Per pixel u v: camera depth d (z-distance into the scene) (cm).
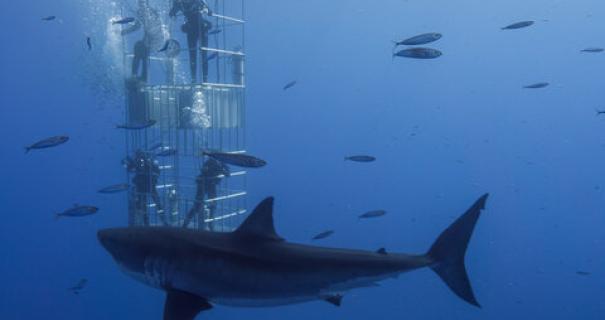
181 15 1149
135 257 535
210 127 1105
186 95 1070
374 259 547
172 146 1096
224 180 1208
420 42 859
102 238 552
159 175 1150
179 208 1104
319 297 541
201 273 519
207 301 527
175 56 1064
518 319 2541
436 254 575
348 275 539
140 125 918
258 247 533
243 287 522
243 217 1220
